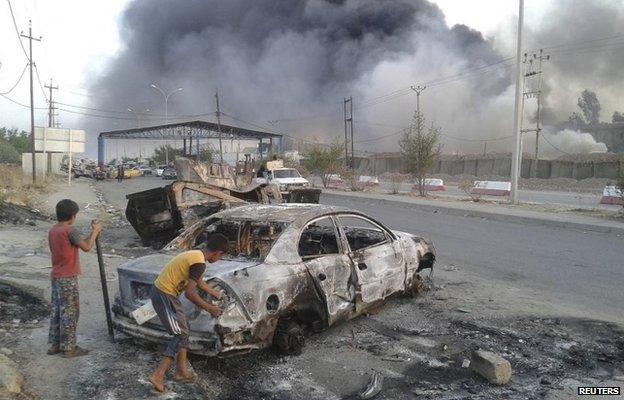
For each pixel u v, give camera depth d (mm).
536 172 55000
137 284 5121
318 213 5895
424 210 22156
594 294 7820
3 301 6664
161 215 11898
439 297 7418
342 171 37594
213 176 14492
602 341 5750
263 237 6129
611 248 12219
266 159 44750
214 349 4465
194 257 4297
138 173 65312
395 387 4582
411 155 30047
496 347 5559
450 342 5699
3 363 4352
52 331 5020
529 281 8695
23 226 14383
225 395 4375
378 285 6258
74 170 58812
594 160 50031
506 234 14602
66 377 4516
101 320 6176
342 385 4602
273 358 5148
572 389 4555
